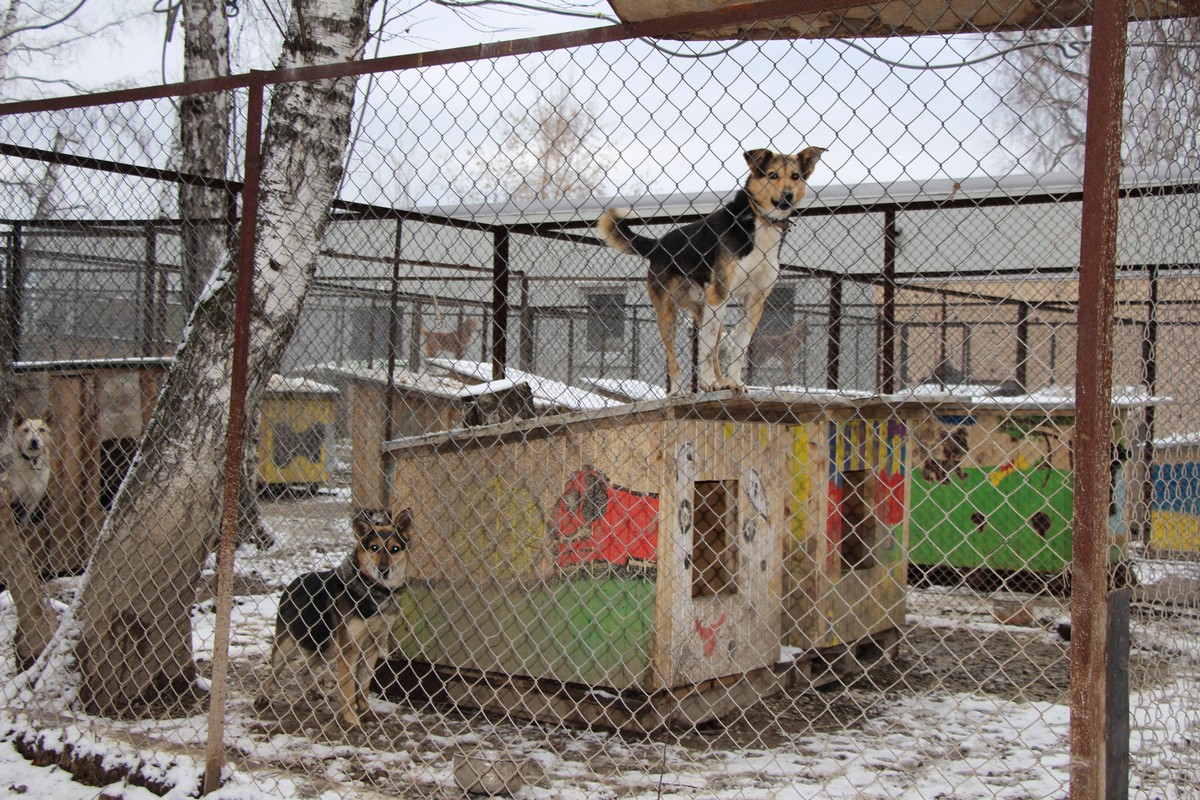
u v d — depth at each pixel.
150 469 4.08
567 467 4.23
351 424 7.55
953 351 9.66
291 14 4.05
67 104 4.05
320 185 4.05
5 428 4.89
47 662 4.25
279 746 3.84
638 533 4.09
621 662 4.11
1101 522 2.17
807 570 5.01
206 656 5.25
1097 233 2.16
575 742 4.00
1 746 3.91
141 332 6.88
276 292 4.02
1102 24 2.17
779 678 4.72
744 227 5.46
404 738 4.05
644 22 2.74
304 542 8.19
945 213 6.28
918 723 4.36
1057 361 9.59
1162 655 3.03
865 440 5.43
